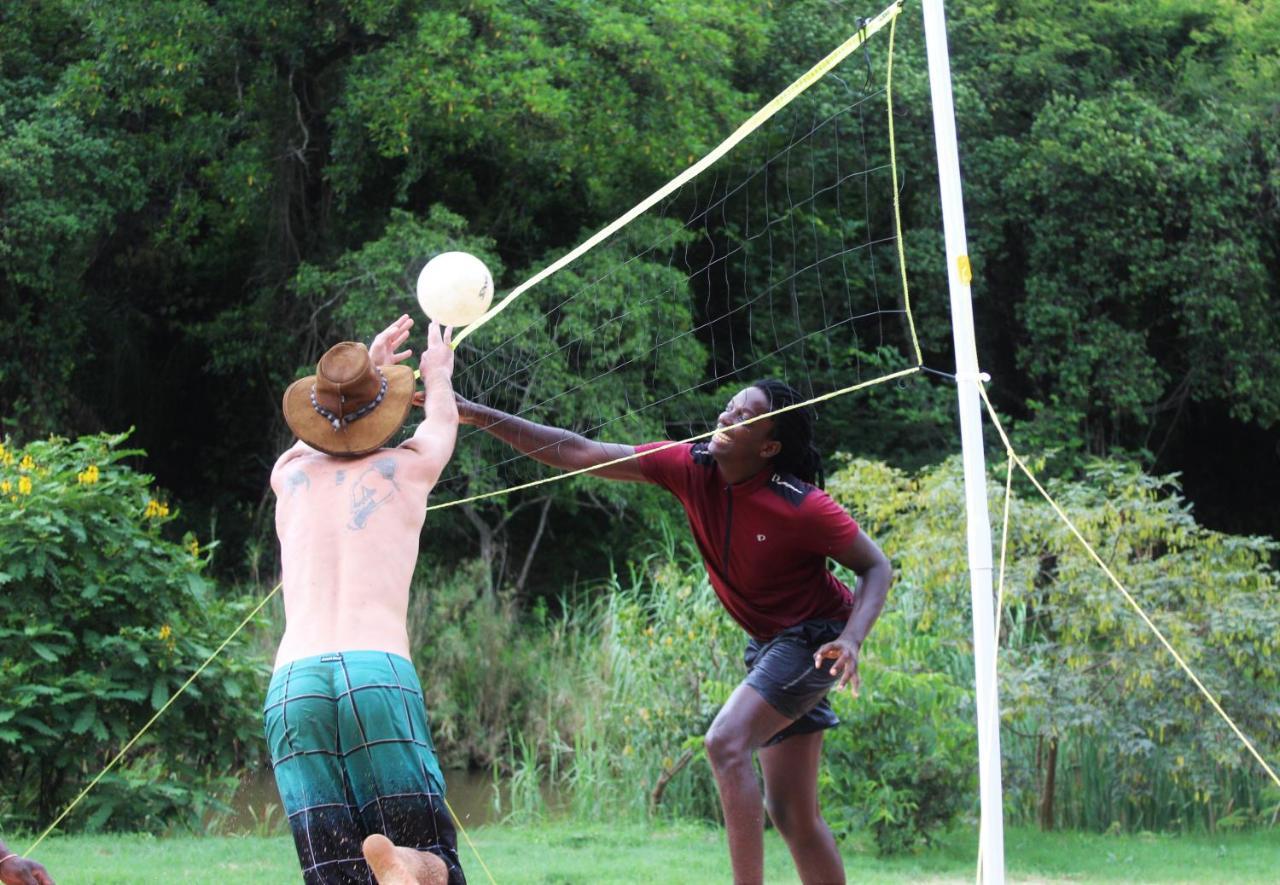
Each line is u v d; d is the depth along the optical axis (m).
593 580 29.23
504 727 22.89
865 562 7.00
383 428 5.50
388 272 24.50
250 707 14.28
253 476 30.55
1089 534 14.30
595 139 25.55
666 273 25.34
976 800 13.47
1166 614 13.79
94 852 11.23
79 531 13.13
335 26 25.95
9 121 25.06
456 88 24.05
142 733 13.15
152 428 30.39
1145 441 31.84
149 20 24.47
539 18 25.75
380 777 4.95
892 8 6.47
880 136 29.62
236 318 28.28
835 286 30.36
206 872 10.26
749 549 7.17
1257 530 34.38
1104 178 29.81
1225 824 14.06
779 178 29.89
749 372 29.67
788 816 7.53
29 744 12.93
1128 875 11.59
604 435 23.92
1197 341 31.09
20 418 26.16
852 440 30.14
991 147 30.36
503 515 26.84
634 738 15.58
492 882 10.10
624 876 10.60
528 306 24.06
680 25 25.83
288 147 27.31
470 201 28.28
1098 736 14.21
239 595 23.59
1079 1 33.00
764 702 6.96
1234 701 13.75
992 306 31.75
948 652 14.69
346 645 5.08
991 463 28.97
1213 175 30.03
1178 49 33.72
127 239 28.64
